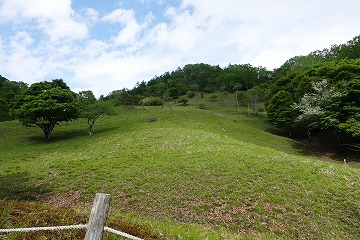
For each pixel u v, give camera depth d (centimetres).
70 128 6744
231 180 2262
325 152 5228
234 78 16200
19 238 711
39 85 6544
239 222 1661
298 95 7100
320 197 1991
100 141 4641
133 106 10106
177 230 988
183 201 1939
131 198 2025
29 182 2450
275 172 2442
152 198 2011
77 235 763
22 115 5788
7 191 2258
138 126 6038
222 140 3969
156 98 12444
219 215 1744
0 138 5841
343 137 5566
